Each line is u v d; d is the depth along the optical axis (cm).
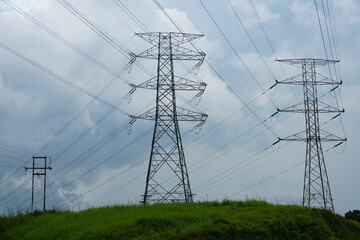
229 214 3175
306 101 5131
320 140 5056
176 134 4656
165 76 4772
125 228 2914
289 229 3005
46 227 3366
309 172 4984
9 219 3753
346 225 3381
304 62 5197
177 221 3009
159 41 4825
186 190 4500
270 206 3419
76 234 2966
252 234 2888
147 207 3522
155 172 4525
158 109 4700
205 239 2783
